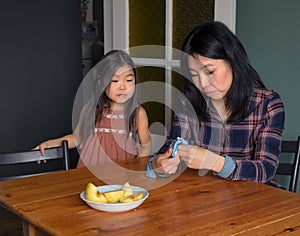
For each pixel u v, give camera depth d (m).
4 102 3.79
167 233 1.24
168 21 2.79
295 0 2.39
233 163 1.69
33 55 3.89
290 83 2.46
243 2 2.60
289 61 2.45
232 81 1.86
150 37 2.91
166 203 1.48
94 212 1.40
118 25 3.09
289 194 1.55
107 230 1.26
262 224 1.29
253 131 1.89
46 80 3.97
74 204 1.48
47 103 4.00
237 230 1.25
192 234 1.23
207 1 2.63
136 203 1.40
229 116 1.91
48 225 1.31
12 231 3.15
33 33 3.87
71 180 1.75
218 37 1.77
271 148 1.81
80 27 4.12
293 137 2.48
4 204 1.51
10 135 3.85
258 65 2.58
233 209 1.41
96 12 5.00
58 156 2.10
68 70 4.08
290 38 2.43
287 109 2.49
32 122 3.94
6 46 3.76
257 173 1.71
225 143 1.94
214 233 1.23
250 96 1.89
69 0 4.03
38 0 3.87
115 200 1.45
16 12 3.78
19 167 3.86
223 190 1.60
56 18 3.98
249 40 2.60
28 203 1.50
